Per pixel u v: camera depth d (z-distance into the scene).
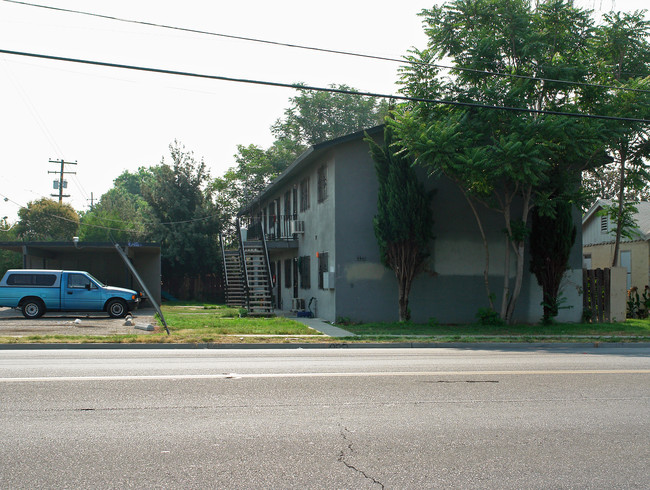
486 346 15.09
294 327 17.64
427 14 18.47
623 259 30.56
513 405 7.39
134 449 5.41
